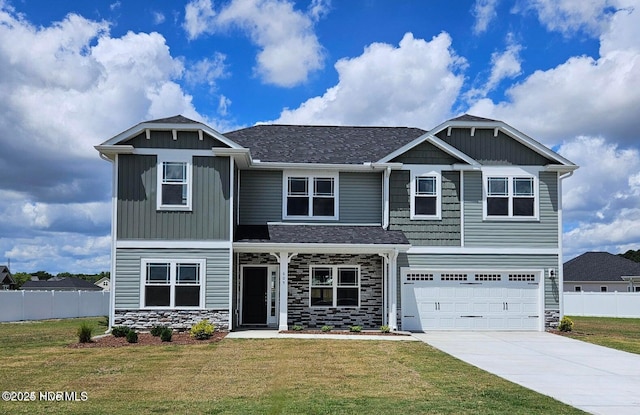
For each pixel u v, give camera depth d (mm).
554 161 24047
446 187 23766
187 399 11148
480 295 23578
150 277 21578
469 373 14164
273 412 10148
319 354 16812
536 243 23781
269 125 28219
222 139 21719
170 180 21781
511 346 19281
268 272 23953
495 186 23859
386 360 15938
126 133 21531
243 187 24172
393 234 23281
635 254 85188
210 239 21719
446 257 23516
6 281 69188
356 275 23859
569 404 11008
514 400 11219
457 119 23891
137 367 14586
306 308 23594
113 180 21703
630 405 10992
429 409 10453
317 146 25781
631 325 30375
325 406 10609
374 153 25250
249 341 19281
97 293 37531
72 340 20016
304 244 21969
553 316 23656
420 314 23375
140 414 10039
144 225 21641
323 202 24297
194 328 19766
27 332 23266
